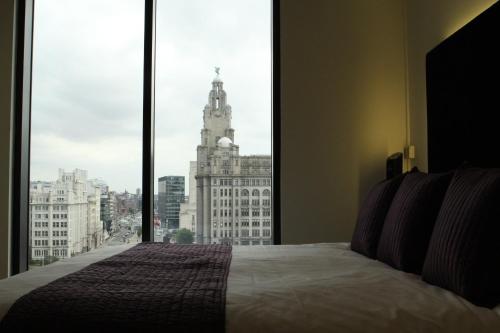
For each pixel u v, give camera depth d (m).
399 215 1.50
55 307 0.93
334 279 1.20
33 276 1.29
